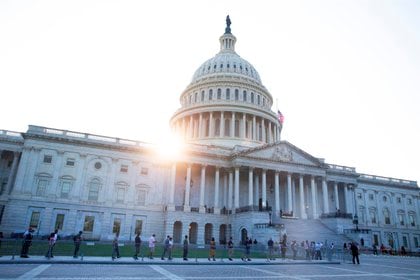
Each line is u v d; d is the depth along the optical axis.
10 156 60.16
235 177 63.12
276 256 38.88
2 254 27.05
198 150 66.06
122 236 56.66
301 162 69.31
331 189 76.50
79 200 56.25
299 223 59.56
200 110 85.75
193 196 66.31
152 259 29.05
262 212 55.56
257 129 86.38
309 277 20.36
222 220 61.50
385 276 22.09
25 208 53.09
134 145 61.91
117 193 59.19
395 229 82.31
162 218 59.91
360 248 54.19
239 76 94.81
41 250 31.69
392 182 86.12
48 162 56.66
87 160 58.84
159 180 62.00
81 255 27.47
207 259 31.70
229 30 116.62
